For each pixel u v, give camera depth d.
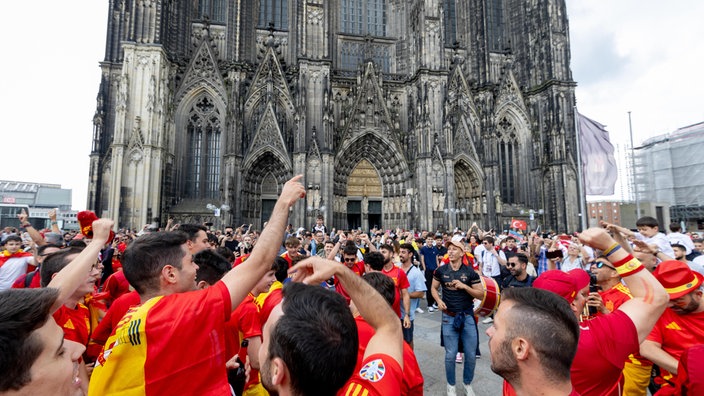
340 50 60.12
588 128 34.62
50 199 138.75
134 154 44.78
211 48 52.34
